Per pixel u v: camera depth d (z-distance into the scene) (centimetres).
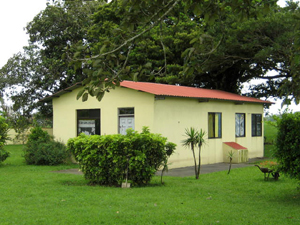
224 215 703
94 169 1066
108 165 1059
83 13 3306
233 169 1503
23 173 1365
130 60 2647
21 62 3319
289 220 668
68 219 664
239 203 825
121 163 1041
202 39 456
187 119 1612
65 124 1780
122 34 512
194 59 459
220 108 1833
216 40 2111
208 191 973
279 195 924
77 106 1730
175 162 1545
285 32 1986
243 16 541
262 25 2045
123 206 773
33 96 3362
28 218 672
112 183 1087
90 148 1072
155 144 1052
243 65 2369
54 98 1823
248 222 652
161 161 1086
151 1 518
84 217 679
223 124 1852
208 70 2328
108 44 482
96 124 1662
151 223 642
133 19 509
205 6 526
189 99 1627
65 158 1695
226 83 2767
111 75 466
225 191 978
